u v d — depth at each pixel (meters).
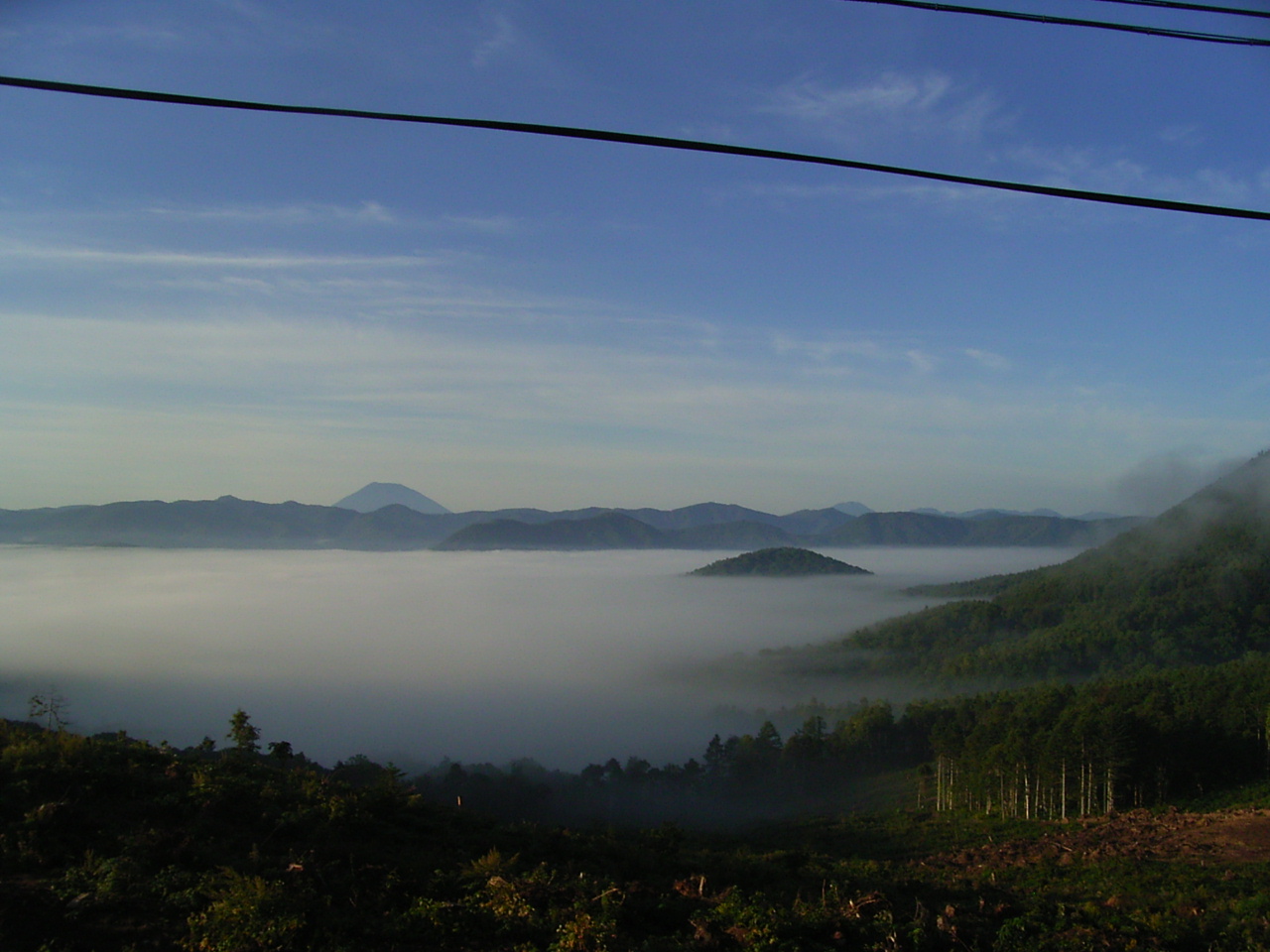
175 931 10.83
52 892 11.41
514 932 12.10
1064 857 34.47
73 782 15.85
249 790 17.72
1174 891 24.48
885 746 93.50
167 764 19.27
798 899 15.62
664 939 12.77
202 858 13.66
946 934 14.56
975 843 45.16
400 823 18.86
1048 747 51.50
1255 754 54.47
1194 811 46.00
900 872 26.89
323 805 17.64
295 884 12.89
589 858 18.61
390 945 11.27
